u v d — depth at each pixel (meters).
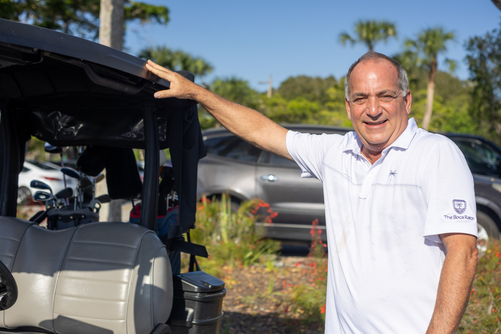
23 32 1.61
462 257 1.39
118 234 2.29
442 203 1.44
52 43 1.69
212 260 5.32
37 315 2.28
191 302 2.32
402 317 1.52
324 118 43.50
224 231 5.69
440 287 1.40
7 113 2.68
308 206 5.84
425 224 1.47
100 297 2.18
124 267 2.20
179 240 2.54
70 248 2.32
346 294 1.63
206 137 6.33
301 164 2.06
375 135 1.63
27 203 9.06
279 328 3.71
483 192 5.87
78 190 3.00
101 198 3.14
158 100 2.40
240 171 6.06
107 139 2.60
